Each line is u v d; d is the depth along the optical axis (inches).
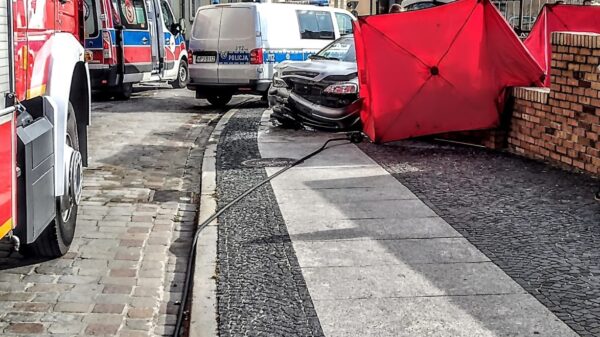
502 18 345.7
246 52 591.8
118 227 256.5
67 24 228.1
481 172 317.1
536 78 354.3
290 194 291.0
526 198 272.7
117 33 633.0
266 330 168.7
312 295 187.5
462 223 245.0
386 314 175.2
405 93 362.3
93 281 203.9
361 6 1414.9
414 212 259.9
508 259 209.8
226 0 1134.4
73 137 236.5
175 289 202.4
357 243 227.5
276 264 211.0
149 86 832.9
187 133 480.7
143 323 177.3
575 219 245.3
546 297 182.2
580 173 307.1
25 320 176.6
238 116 550.3
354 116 409.7
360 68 388.2
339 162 349.7
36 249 215.8
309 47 630.5
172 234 252.1
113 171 354.9
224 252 222.4
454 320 170.6
